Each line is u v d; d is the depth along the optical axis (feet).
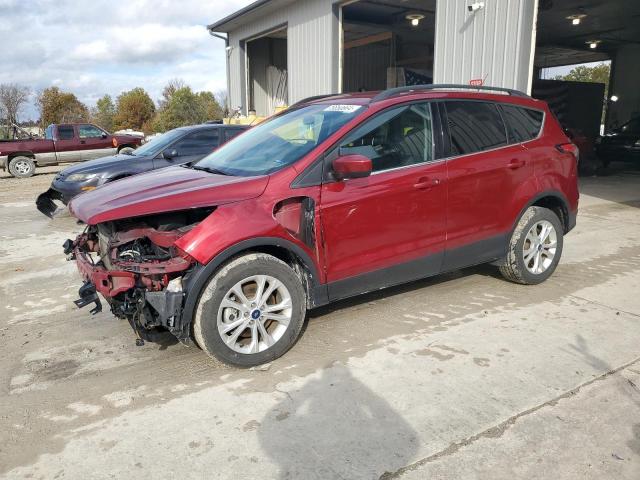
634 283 16.72
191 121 184.75
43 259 20.51
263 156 12.78
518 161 14.90
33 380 10.91
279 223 11.04
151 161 26.50
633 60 74.18
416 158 13.08
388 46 70.03
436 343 12.30
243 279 10.75
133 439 8.84
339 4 45.01
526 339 12.47
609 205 32.58
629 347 12.03
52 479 7.89
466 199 13.91
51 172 62.03
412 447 8.52
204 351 11.50
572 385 10.36
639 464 8.09
